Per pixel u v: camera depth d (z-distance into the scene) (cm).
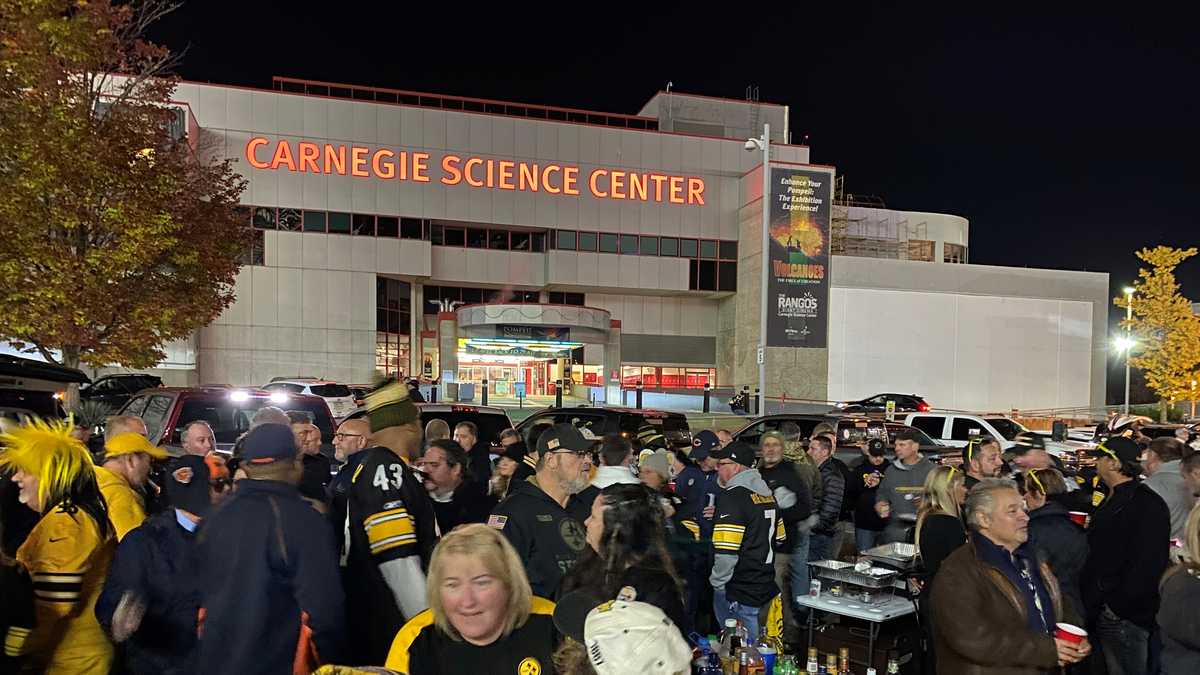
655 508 254
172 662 256
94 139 1209
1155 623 403
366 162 3475
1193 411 3809
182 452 745
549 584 318
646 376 4066
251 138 3309
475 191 3641
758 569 455
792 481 587
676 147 3916
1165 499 482
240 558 221
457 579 203
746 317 3831
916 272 3888
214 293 1599
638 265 3856
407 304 3772
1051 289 4081
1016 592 294
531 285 3819
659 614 159
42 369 644
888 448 1024
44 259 1162
